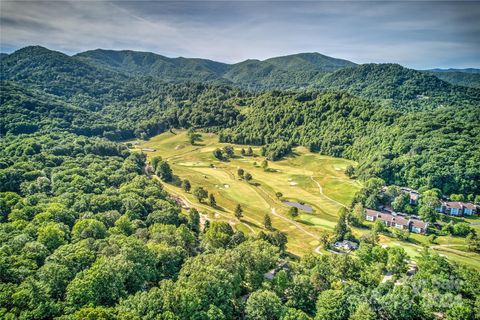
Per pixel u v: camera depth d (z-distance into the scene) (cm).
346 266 7762
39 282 5634
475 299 6931
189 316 5478
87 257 6688
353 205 14650
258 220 13362
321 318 6156
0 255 6209
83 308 5012
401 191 15288
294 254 10475
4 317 4725
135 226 9338
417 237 12200
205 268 6588
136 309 5281
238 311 6256
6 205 9244
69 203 10125
